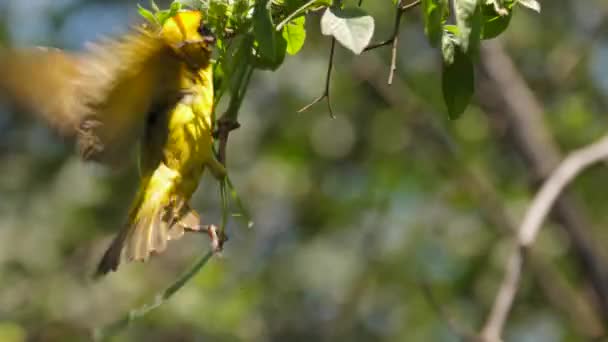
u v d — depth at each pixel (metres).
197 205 14.70
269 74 14.55
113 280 14.19
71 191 14.58
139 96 6.12
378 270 14.77
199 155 6.53
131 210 6.53
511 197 15.16
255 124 14.80
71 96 5.95
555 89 15.34
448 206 15.05
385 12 14.02
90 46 5.83
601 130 15.09
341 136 15.10
